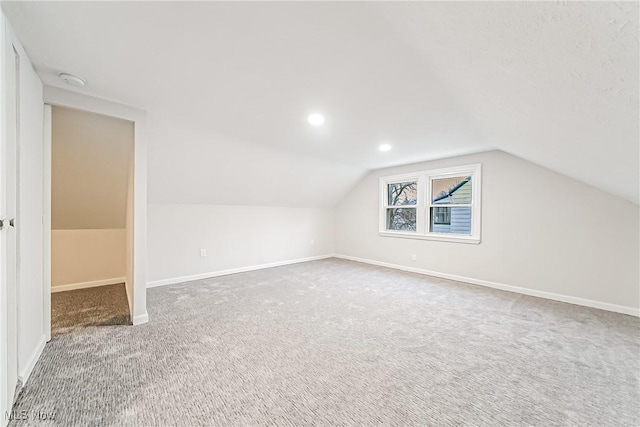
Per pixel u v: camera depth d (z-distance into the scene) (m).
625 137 1.46
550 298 3.35
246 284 3.90
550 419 1.38
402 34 1.47
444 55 1.52
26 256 1.67
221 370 1.79
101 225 3.72
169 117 2.69
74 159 2.69
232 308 2.94
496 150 3.78
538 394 1.57
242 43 1.63
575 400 1.52
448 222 4.42
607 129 1.47
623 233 2.91
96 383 1.63
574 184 3.19
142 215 2.54
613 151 1.73
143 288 2.55
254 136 3.24
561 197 3.28
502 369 1.83
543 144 2.32
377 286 3.83
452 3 1.01
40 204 1.97
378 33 1.51
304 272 4.68
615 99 1.14
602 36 0.83
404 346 2.14
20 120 1.54
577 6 0.76
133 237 2.52
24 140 1.61
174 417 1.37
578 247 3.17
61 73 1.90
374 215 5.41
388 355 2.00
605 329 2.47
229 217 4.53
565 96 1.33
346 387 1.62
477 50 1.29
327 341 2.21
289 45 1.64
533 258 3.48
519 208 3.59
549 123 1.79
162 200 3.80
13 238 1.41
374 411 1.42
